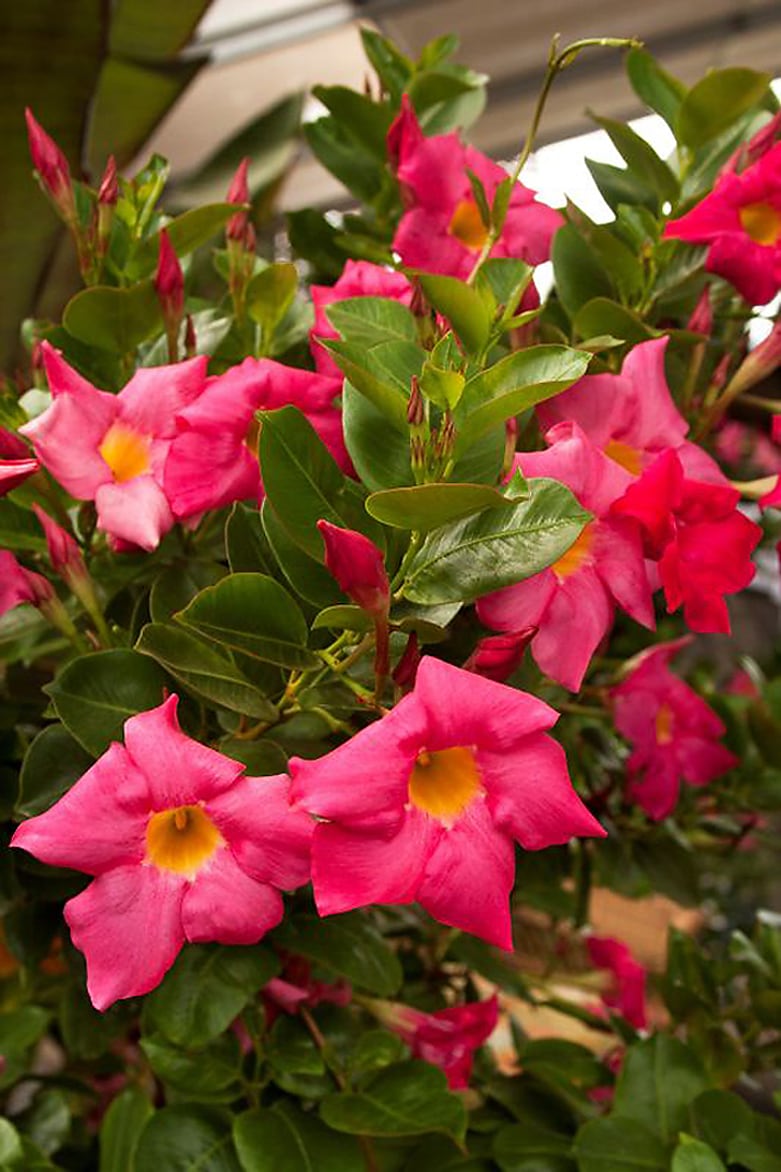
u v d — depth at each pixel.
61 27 0.67
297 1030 0.49
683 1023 0.59
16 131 0.71
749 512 1.05
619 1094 0.50
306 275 0.68
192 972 0.43
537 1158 0.49
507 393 0.35
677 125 0.53
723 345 0.59
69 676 0.40
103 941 0.36
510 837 0.35
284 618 0.38
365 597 0.35
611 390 0.42
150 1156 0.46
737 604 1.51
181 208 0.76
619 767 0.62
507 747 0.35
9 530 0.46
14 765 0.49
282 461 0.37
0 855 0.47
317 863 0.33
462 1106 0.46
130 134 0.82
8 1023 0.58
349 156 0.62
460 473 0.38
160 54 0.77
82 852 0.35
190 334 0.47
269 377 0.41
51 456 0.40
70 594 0.48
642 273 0.51
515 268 0.43
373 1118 0.46
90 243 0.48
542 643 0.38
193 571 0.45
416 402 0.36
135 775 0.36
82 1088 0.63
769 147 0.49
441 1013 0.53
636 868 0.62
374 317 0.42
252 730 0.41
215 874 0.36
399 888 0.33
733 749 0.70
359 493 0.39
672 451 0.38
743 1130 0.49
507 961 0.71
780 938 0.58
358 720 0.44
